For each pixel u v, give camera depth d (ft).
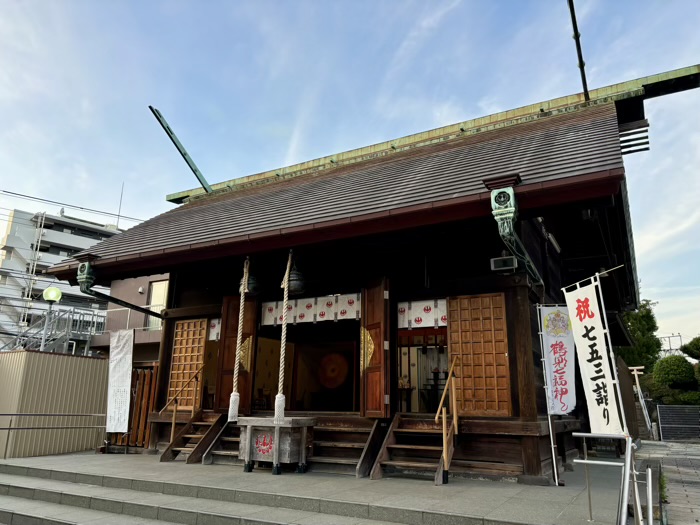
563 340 21.40
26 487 20.20
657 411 69.05
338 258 27.63
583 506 15.31
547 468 21.48
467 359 22.82
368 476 21.49
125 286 70.23
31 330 62.80
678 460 34.65
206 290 32.76
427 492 17.54
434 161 28.40
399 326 25.05
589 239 33.27
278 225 24.39
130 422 32.40
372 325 25.11
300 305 28.43
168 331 33.17
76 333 63.21
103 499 17.80
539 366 23.45
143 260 28.12
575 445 31.81
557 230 31.83
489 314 22.97
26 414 27.58
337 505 15.76
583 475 23.26
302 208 26.73
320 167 40.22
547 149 22.85
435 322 24.22
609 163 17.66
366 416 24.09
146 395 32.55
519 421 20.98
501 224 18.17
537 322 24.43
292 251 24.81
